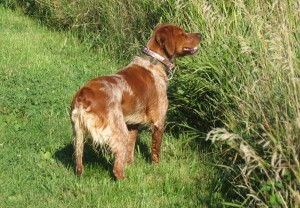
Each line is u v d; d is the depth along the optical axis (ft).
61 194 27.04
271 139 22.53
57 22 59.16
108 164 30.14
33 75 43.60
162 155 31.99
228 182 27.53
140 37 46.29
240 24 33.63
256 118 25.45
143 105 28.84
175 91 33.88
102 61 49.73
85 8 54.13
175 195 27.35
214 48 32.99
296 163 21.45
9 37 55.06
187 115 34.58
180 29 29.96
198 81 32.68
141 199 26.71
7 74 43.37
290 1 30.91
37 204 25.90
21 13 65.31
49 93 40.04
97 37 52.11
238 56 30.73
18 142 32.55
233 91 30.14
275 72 24.88
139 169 29.53
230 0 35.53
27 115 36.70
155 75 29.43
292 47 25.63
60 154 31.45
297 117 22.13
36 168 29.58
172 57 30.19
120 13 49.21
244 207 23.80
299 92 23.03
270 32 26.35
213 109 32.58
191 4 36.04
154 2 42.96
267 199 22.57
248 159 21.65
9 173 28.66
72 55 51.29
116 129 26.81
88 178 28.48
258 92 25.36
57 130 34.50
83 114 26.37
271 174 23.07
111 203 26.11
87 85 27.04
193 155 31.91
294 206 21.29
